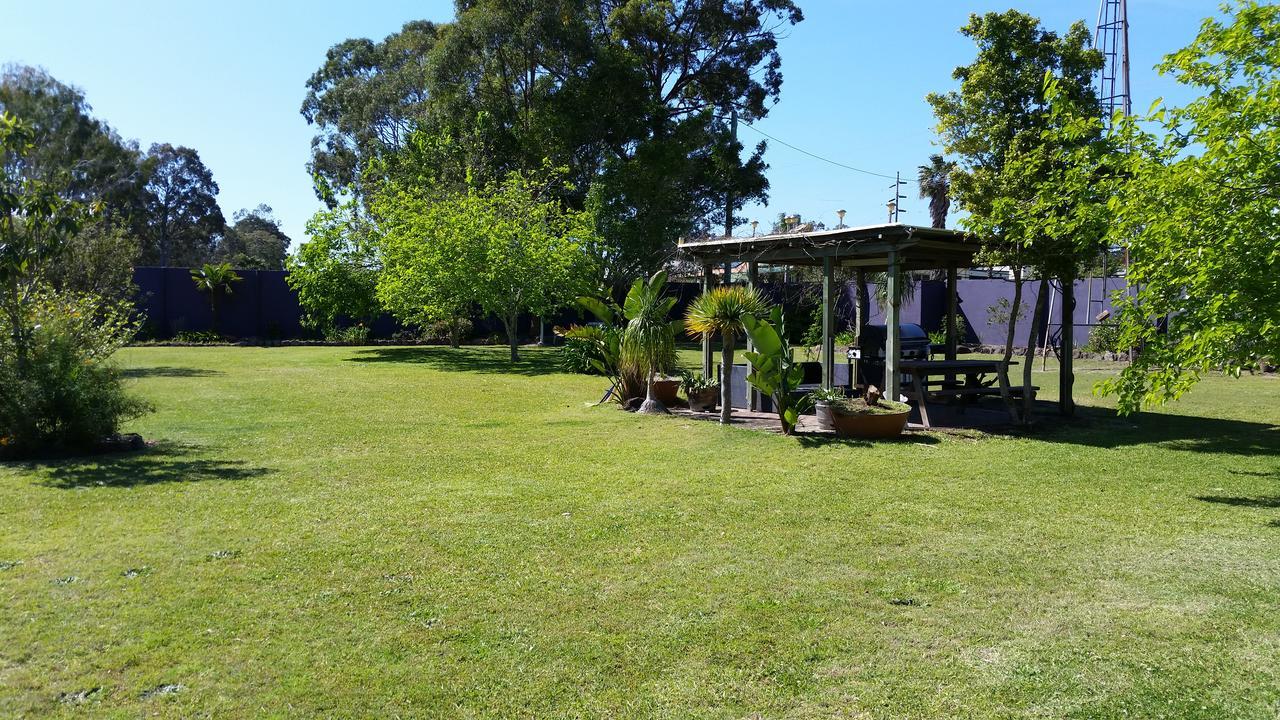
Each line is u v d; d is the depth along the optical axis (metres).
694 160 31.31
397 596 4.02
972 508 5.77
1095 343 20.80
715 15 32.53
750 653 3.40
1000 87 9.80
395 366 18.03
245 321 27.03
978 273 26.70
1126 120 6.35
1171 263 5.84
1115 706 2.96
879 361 11.83
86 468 7.01
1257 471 7.02
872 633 3.60
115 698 2.99
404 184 27.12
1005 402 9.73
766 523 5.37
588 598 4.01
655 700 3.02
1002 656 3.37
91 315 8.64
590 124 27.81
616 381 11.88
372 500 5.97
